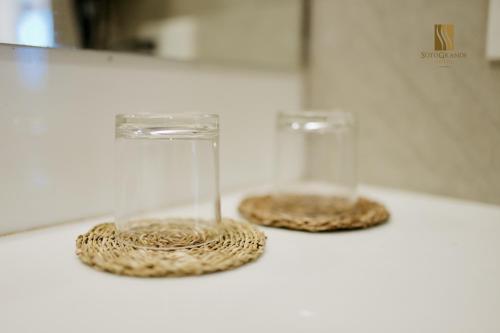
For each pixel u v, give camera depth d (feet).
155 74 1.40
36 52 1.15
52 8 1.22
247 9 1.68
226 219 1.23
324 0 1.82
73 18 1.27
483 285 0.85
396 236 1.15
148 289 0.82
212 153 1.16
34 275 0.88
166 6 1.49
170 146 1.28
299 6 1.84
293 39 1.84
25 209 1.17
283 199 1.51
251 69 1.70
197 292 0.81
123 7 1.39
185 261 0.90
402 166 1.65
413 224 1.26
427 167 1.58
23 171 1.16
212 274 0.89
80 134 1.25
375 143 1.72
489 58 1.38
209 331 0.69
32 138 1.16
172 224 1.19
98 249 0.97
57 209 1.23
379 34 1.65
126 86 1.34
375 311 0.75
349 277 0.88
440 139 1.54
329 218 1.23
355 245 1.07
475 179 1.47
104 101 1.29
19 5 1.17
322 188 1.71
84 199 1.28
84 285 0.83
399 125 1.64
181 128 1.05
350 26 1.74
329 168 1.83
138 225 1.17
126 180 1.18
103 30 1.33
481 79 1.42
